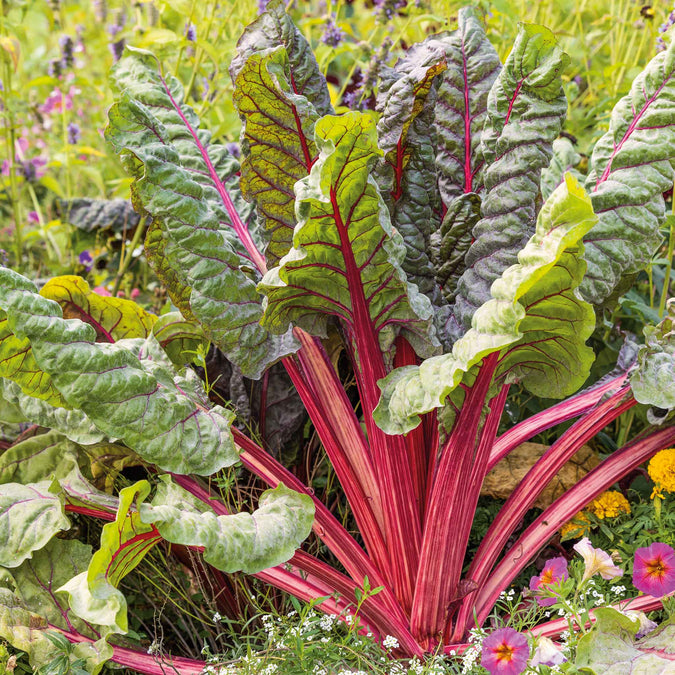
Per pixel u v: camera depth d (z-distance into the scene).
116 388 1.83
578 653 1.78
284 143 1.95
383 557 1.99
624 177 1.95
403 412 1.84
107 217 2.72
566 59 1.92
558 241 1.74
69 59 2.79
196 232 1.93
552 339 1.87
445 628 1.93
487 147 1.97
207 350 2.07
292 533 1.86
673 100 1.94
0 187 2.96
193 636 2.08
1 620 1.89
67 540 1.97
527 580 2.07
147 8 2.68
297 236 1.82
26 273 2.71
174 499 1.89
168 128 2.12
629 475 2.18
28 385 1.88
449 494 1.89
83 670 1.87
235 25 2.69
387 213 1.86
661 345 1.97
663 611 1.94
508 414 2.23
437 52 1.97
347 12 2.98
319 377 2.02
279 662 1.87
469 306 1.96
